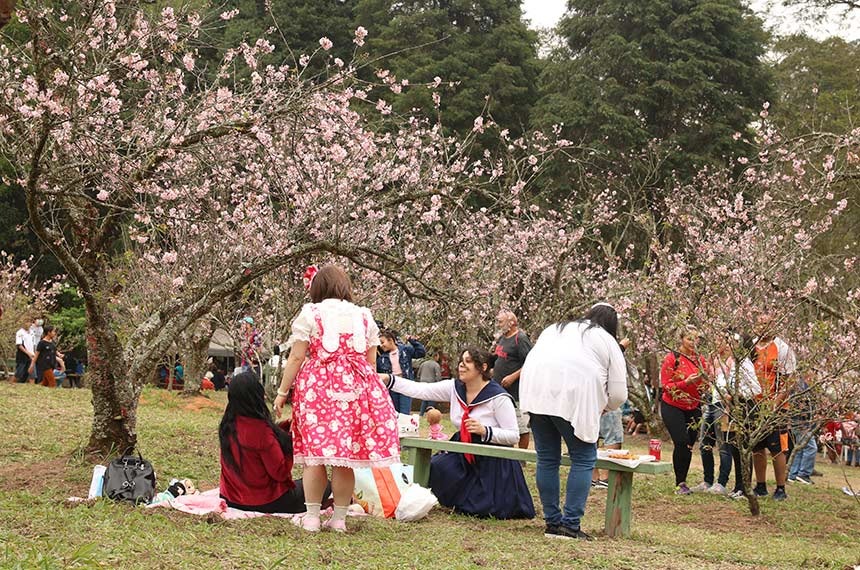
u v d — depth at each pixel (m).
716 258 14.39
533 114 31.80
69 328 27.97
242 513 6.61
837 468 15.75
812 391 9.14
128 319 14.48
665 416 10.27
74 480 7.76
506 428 7.87
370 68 31.12
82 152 8.20
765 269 11.84
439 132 14.96
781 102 32.59
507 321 11.02
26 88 7.50
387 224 12.12
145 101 8.88
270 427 6.72
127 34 8.59
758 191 19.66
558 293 17.69
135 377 8.52
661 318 12.33
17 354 20.62
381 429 6.27
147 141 8.36
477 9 33.31
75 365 28.66
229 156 9.97
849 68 32.22
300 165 10.35
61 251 7.85
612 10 32.06
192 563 4.79
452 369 18.81
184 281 10.52
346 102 9.52
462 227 15.88
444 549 5.91
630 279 19.86
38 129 7.54
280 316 12.58
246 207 10.50
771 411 8.85
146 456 9.52
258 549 5.33
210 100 8.59
